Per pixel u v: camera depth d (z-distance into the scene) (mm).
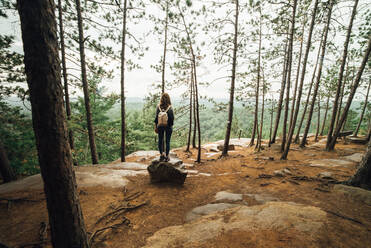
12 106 7328
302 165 7281
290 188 4777
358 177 4262
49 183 1707
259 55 13586
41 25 1479
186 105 15266
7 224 2980
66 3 7559
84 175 5594
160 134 5316
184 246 2445
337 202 3566
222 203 3988
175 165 5641
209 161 10383
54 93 1602
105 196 4305
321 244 2186
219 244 2389
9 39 6691
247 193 4691
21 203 3721
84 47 7805
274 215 3020
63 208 1790
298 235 2396
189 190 5117
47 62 1530
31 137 7637
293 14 8664
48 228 2877
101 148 16781
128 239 2787
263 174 6363
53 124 1621
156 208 3900
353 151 9930
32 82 1523
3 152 5551
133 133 22172
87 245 2090
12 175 5719
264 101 15000
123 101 8938
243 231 2629
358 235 2359
